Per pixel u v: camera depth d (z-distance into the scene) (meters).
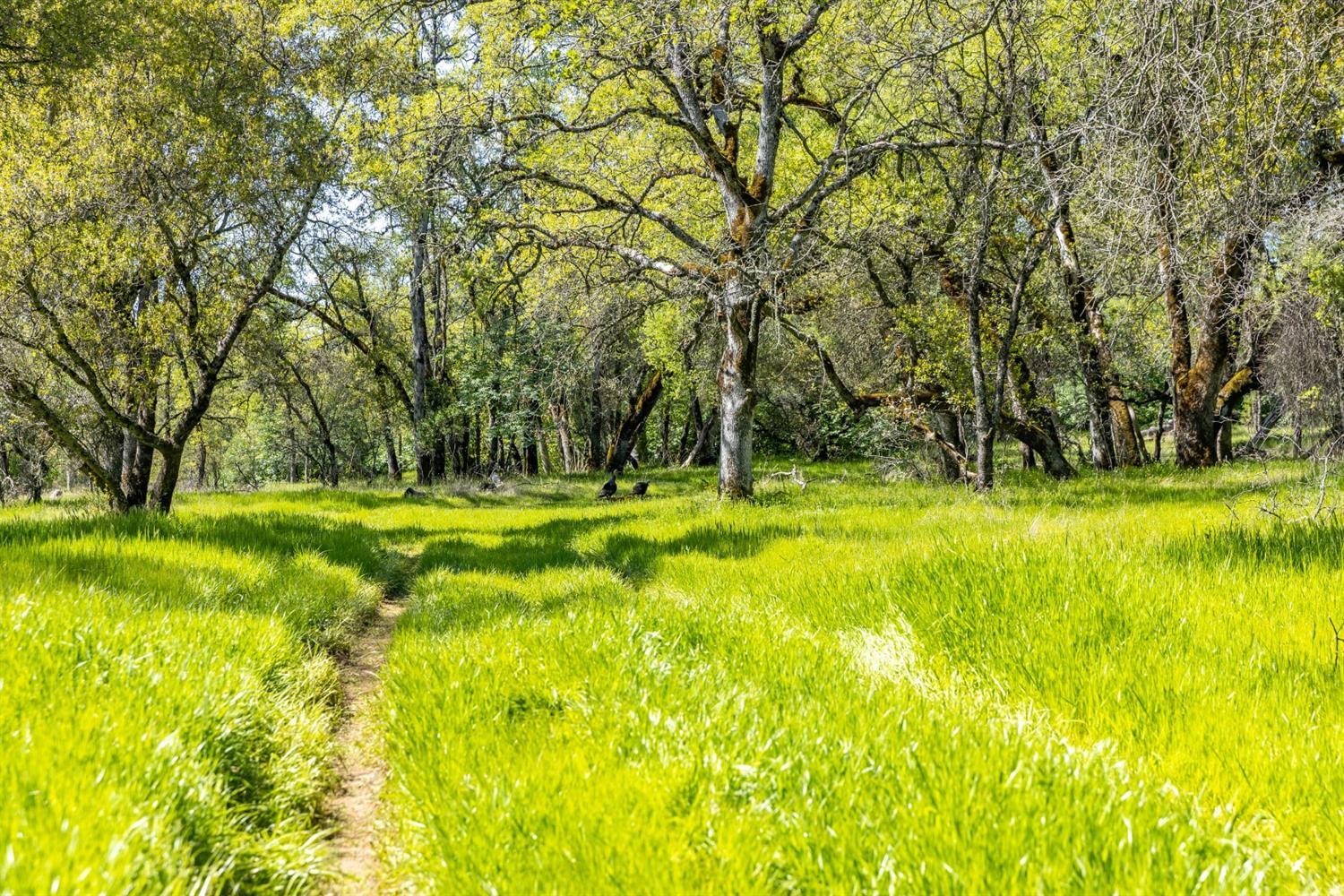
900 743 3.35
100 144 14.05
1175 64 6.18
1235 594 5.32
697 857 2.69
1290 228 10.84
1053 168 14.62
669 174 18.02
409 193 14.74
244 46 16.19
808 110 23.69
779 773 3.15
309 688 5.27
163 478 15.94
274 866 2.99
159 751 3.04
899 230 16.14
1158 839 2.60
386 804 3.71
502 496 26.61
